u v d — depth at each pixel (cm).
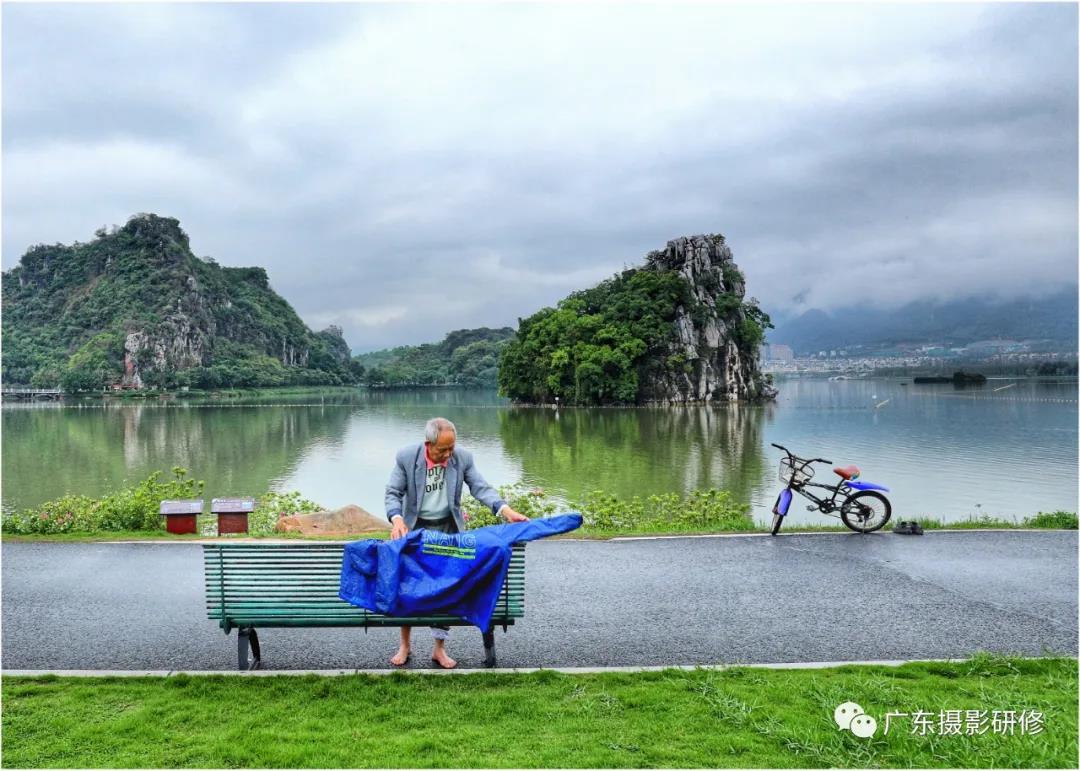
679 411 9969
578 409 10938
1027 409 8875
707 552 1134
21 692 595
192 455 5494
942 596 905
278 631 767
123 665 674
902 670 654
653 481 3588
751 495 3078
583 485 3459
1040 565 1059
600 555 1112
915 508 2673
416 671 640
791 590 928
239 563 636
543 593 911
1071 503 2762
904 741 509
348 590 607
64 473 4516
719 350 12100
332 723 536
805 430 6544
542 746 496
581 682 615
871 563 1067
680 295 11844
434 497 650
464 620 637
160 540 1213
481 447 5472
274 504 1706
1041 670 659
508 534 611
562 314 12106
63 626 787
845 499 1295
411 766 464
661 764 472
